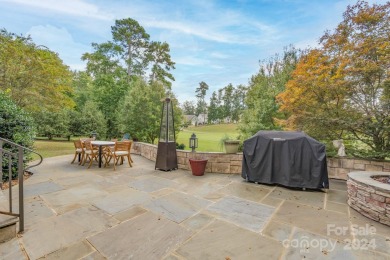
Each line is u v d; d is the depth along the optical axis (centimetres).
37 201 332
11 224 222
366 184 295
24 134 459
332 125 545
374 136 515
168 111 576
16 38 720
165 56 2047
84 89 2080
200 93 5812
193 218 284
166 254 203
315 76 570
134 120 1215
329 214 303
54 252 202
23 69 719
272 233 246
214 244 221
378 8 485
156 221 273
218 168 559
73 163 646
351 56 518
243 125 1092
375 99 513
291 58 1120
